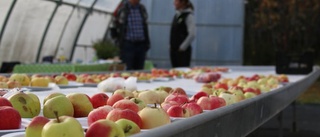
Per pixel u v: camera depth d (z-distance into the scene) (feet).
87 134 4.60
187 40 30.73
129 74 16.49
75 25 41.39
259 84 13.33
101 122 4.64
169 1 46.96
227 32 47.11
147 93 8.23
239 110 6.70
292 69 21.89
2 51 34.06
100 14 44.11
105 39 47.37
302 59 21.77
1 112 5.37
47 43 39.09
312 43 63.62
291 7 63.26
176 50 31.22
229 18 46.88
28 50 36.81
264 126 27.35
